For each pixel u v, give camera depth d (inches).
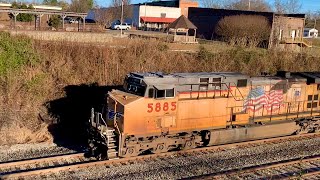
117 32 1931.6
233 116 689.6
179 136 638.5
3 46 789.9
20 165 552.1
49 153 622.5
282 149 701.3
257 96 722.8
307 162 629.9
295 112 792.9
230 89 676.7
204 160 614.9
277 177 553.6
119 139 572.7
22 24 1557.6
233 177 546.6
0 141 653.3
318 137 798.5
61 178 514.9
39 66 813.2
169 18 3070.9
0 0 2751.0
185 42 1429.6
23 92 751.1
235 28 1670.8
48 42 887.1
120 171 549.6
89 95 802.2
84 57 864.3
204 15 2111.2
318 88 825.5
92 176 528.7
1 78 759.7
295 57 1291.8
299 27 1947.6
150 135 598.2
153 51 962.1
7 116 696.4
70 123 758.5
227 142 693.3
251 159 631.8
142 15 2955.2
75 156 601.6
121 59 898.7
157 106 595.2
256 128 722.8
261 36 1653.5
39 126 713.6
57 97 768.3
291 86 775.7
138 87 597.0
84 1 3240.7
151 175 540.1
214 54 1061.8
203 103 645.3
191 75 638.5
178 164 591.2
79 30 1414.9
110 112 600.1
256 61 1138.7
